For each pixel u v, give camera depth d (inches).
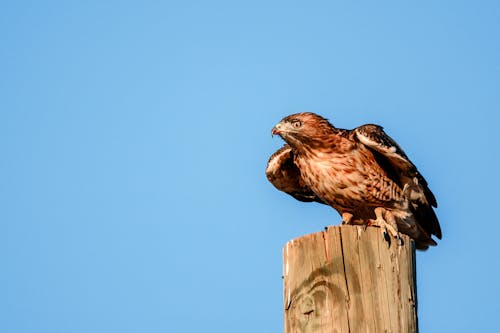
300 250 346.6
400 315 337.1
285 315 341.1
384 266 343.3
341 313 331.9
